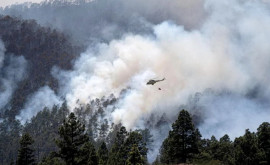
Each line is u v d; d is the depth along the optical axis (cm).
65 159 6931
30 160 8038
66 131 6888
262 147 8088
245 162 7625
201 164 8881
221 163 8994
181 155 9119
